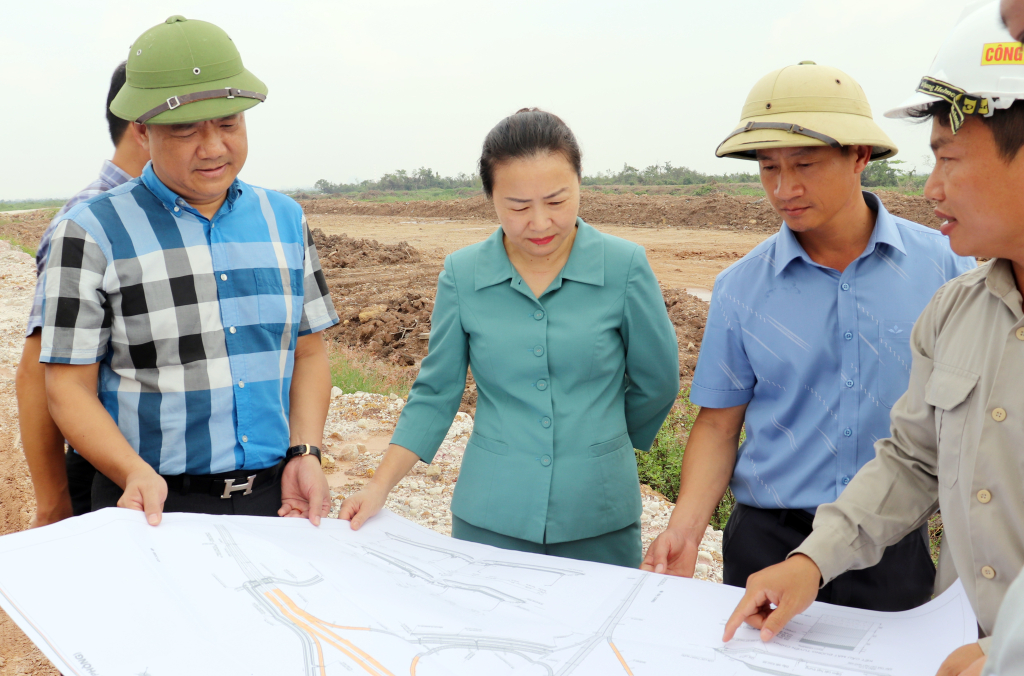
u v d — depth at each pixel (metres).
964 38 1.12
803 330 1.90
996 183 1.12
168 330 1.90
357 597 1.41
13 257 18.94
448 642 1.28
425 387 2.17
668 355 2.11
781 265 1.92
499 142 1.77
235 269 1.99
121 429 1.92
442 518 4.08
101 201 1.87
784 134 1.67
